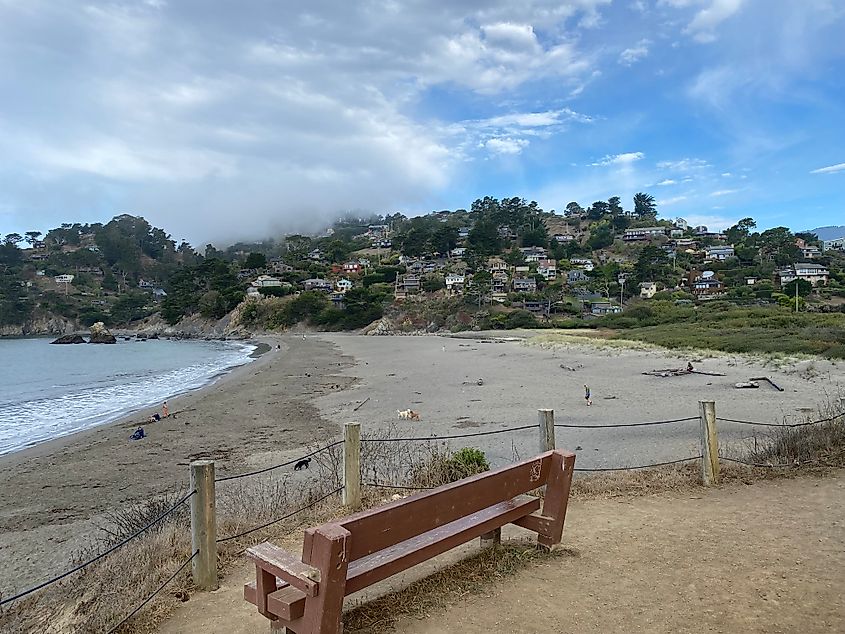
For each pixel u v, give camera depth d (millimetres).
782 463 6980
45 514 9852
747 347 32469
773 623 3283
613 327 70750
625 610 3465
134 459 13656
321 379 29688
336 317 102188
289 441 14609
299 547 4863
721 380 20438
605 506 5691
